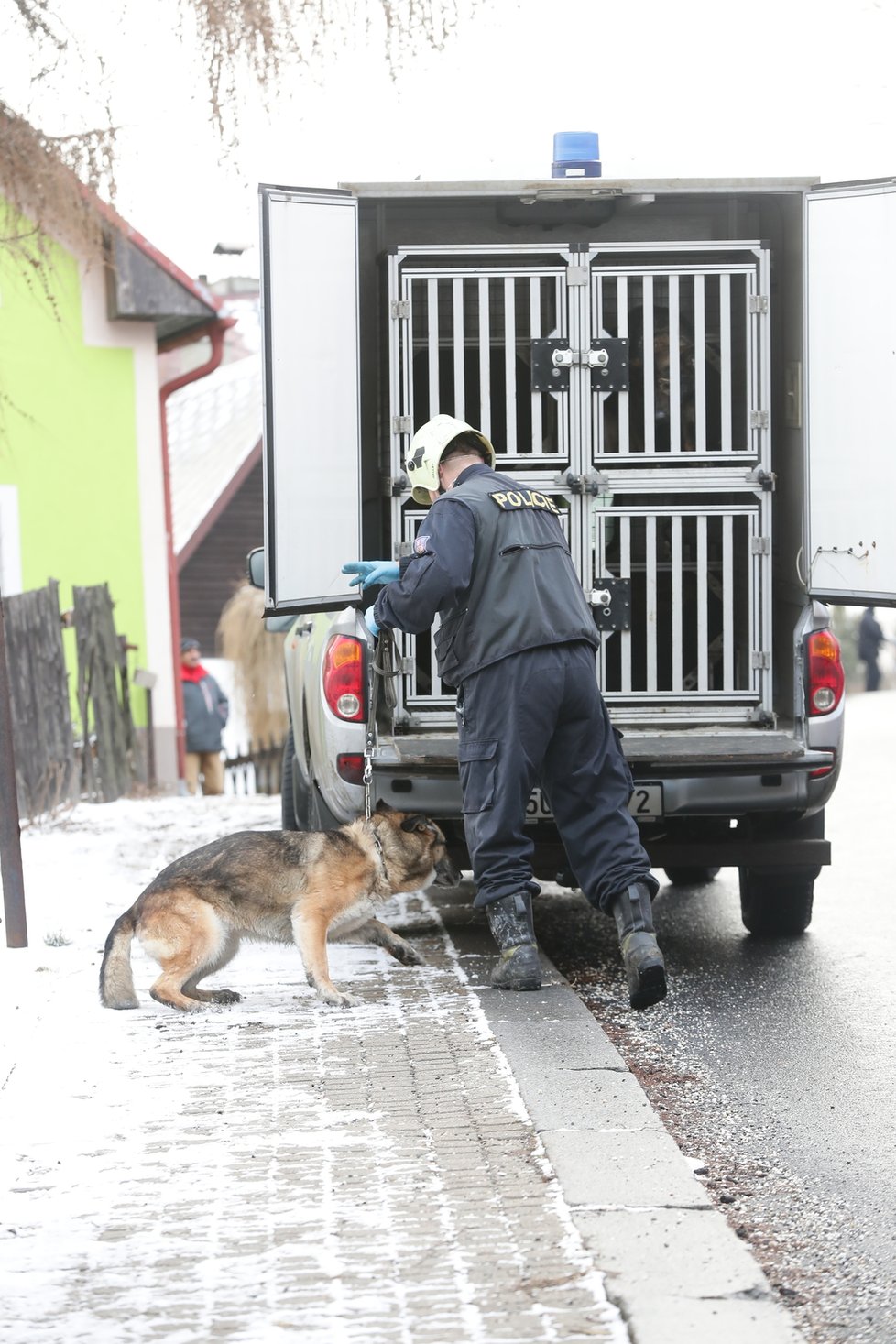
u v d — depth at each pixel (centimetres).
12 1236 552
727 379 1069
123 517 2464
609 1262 519
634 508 1064
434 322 1068
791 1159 656
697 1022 883
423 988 902
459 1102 688
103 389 2434
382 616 852
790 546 1085
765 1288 499
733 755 955
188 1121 670
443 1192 584
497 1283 507
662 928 1164
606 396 1064
